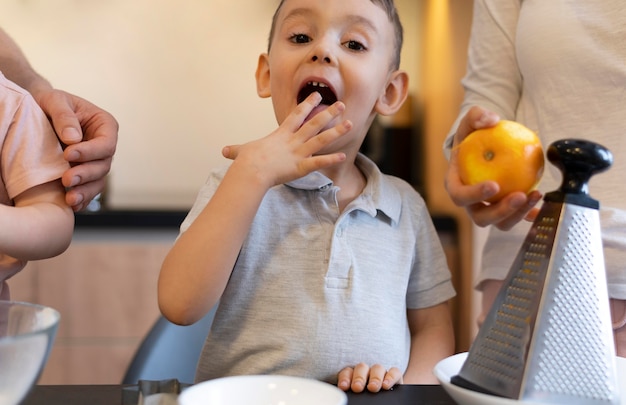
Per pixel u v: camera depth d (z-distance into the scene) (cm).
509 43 111
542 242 65
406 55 330
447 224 256
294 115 90
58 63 321
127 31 324
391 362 98
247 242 98
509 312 66
